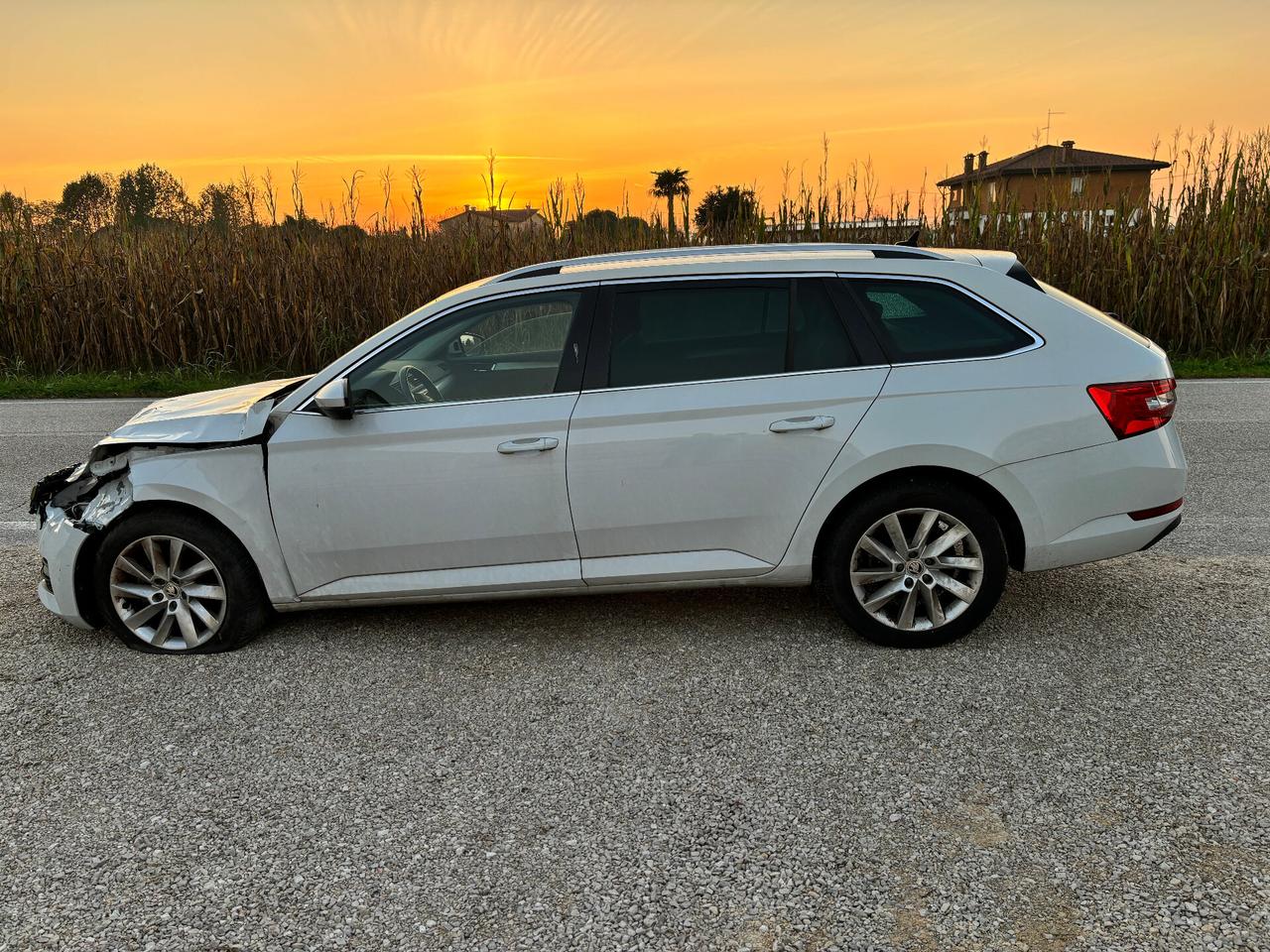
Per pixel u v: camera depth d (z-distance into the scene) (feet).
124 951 7.92
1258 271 39.88
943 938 7.68
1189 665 12.22
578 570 13.08
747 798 9.75
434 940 7.92
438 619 14.80
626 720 11.48
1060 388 12.34
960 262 12.96
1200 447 24.91
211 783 10.44
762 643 13.43
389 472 12.96
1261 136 42.34
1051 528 12.48
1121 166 46.21
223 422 13.43
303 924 8.18
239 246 43.78
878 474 12.45
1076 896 8.08
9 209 45.03
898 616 12.96
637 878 8.61
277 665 13.34
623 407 12.63
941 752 10.45
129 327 42.68
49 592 14.28
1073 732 10.74
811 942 7.72
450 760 10.75
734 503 12.72
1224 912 7.79
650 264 13.25
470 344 13.10
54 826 9.75
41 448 28.60
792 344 12.72
